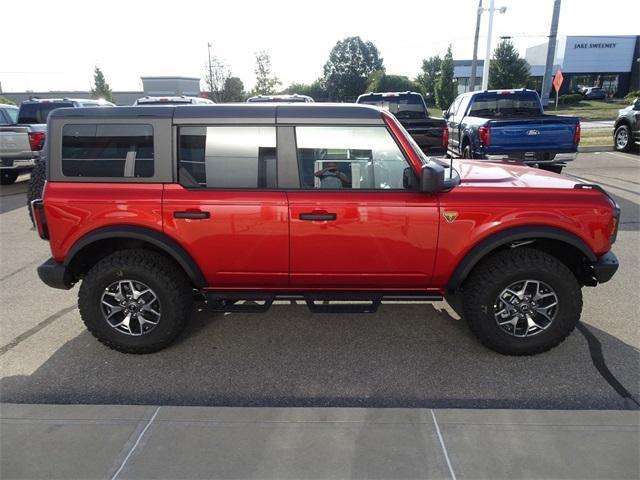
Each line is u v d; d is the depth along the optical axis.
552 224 3.44
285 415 2.88
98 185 3.51
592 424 2.77
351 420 2.83
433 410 2.91
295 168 3.48
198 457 2.54
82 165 3.51
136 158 3.49
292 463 2.48
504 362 3.58
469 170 4.26
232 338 3.99
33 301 4.75
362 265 3.55
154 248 3.75
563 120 8.98
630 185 9.74
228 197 3.45
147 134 3.47
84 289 3.59
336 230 3.45
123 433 2.73
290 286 3.72
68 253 3.56
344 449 2.58
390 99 11.66
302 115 3.46
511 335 3.58
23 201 9.62
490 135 9.01
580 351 3.71
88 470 2.45
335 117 3.45
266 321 4.29
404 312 4.44
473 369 3.49
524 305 3.54
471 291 3.57
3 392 3.24
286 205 3.43
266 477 2.39
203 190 3.48
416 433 2.71
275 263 3.56
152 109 3.50
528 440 2.64
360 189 3.49
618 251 5.94
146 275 3.55
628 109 14.48
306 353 3.75
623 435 2.68
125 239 3.67
